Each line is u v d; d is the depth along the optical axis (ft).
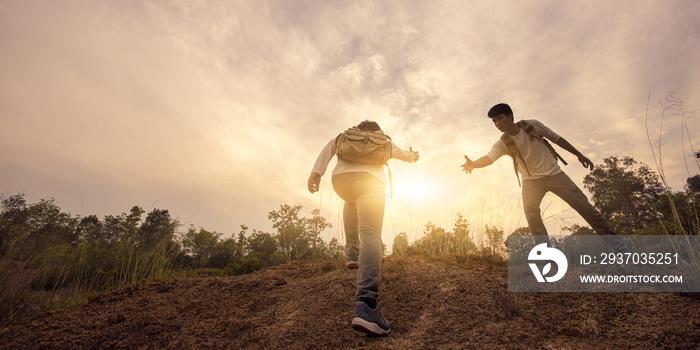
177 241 21.33
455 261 11.75
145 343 7.15
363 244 7.09
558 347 5.60
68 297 15.21
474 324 6.70
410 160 9.37
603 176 58.95
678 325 5.63
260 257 72.54
